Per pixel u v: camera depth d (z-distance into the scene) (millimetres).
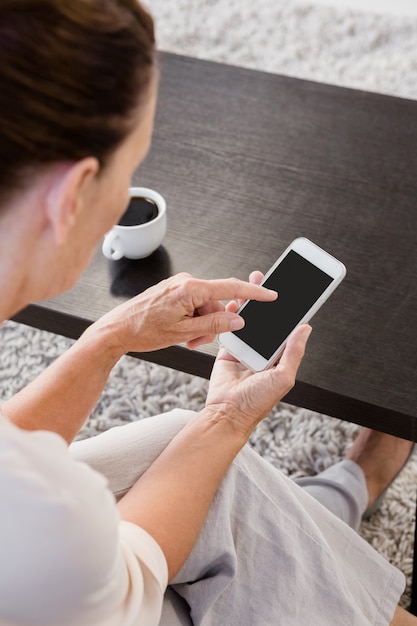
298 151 1447
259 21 2529
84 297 1257
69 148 579
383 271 1271
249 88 1556
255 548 1016
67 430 989
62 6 554
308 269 1146
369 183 1394
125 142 632
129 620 757
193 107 1525
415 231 1323
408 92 2334
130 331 1031
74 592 658
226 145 1461
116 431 1067
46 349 1843
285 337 1114
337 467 1562
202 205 1372
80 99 568
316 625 1005
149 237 1248
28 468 628
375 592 1133
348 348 1182
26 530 619
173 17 2555
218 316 1061
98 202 663
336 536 1133
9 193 588
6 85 542
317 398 1172
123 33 585
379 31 2461
